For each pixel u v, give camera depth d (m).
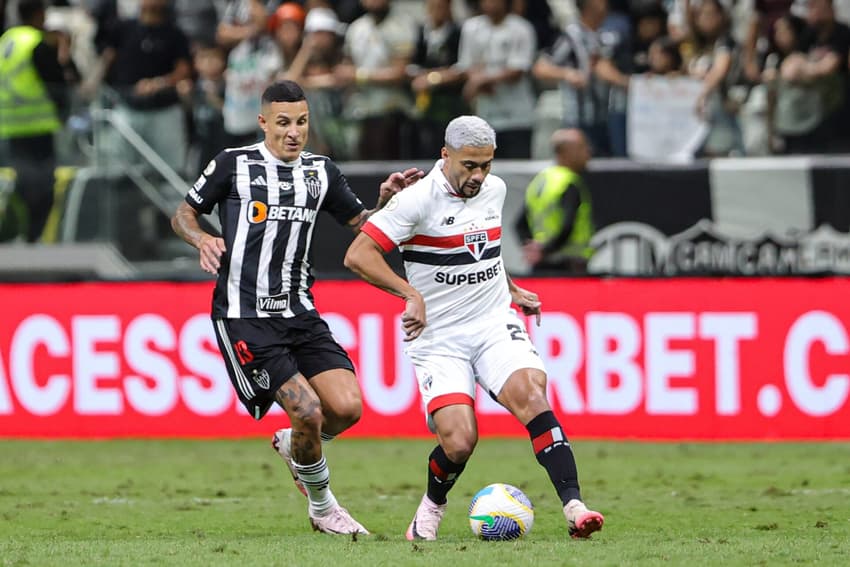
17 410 41.06
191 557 19.81
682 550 19.97
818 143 41.12
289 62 43.78
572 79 42.06
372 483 31.77
